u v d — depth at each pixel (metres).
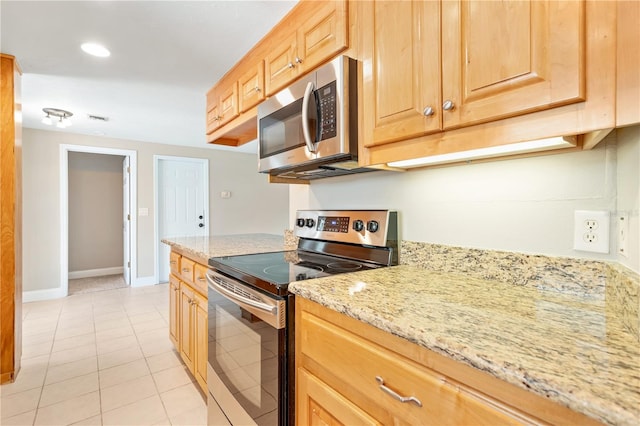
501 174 1.09
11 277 2.04
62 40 1.80
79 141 4.05
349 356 0.81
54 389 1.97
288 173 1.67
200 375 1.84
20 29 1.69
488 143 0.80
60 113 3.13
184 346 2.14
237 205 5.36
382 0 1.06
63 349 2.52
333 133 1.16
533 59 0.71
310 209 1.99
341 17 1.21
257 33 1.72
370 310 0.76
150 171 4.57
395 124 1.01
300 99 1.33
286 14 1.53
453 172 1.23
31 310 3.44
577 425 0.45
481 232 1.14
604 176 0.87
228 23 1.64
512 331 0.64
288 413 1.05
